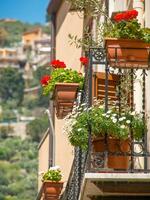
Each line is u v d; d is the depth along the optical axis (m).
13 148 104.19
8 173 95.69
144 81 11.67
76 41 17.56
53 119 21.70
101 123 11.58
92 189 11.57
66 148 19.08
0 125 135.38
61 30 22.11
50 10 23.28
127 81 12.54
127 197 11.53
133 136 11.69
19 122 135.62
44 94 15.88
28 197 80.62
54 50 23.05
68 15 20.95
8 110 140.12
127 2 15.00
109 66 11.83
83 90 13.64
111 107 12.11
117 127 11.59
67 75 15.61
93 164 11.31
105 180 11.05
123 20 11.78
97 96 13.48
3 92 145.38
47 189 17.23
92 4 14.88
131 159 11.34
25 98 144.00
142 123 11.66
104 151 11.47
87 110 11.96
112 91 13.48
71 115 12.78
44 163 22.73
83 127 12.02
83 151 12.77
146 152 11.30
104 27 13.34
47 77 15.95
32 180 88.44
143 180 11.07
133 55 11.51
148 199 11.51
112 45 11.51
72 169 16.06
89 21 17.25
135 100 13.14
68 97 15.40
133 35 11.49
